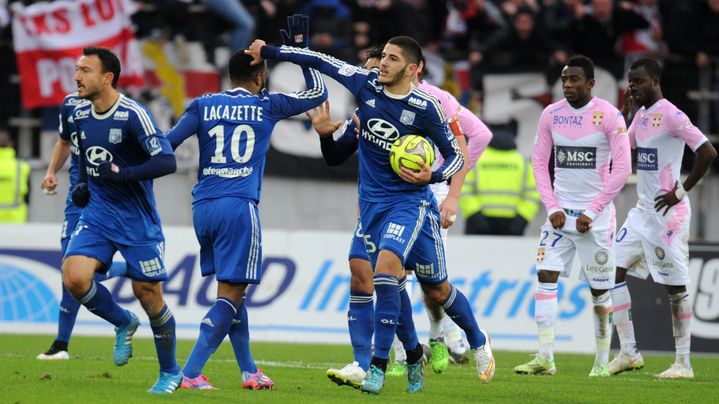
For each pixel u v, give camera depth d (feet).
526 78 177.27
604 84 175.73
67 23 174.60
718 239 179.63
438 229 85.61
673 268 112.57
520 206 166.20
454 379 101.14
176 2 173.17
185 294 148.97
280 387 88.58
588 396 89.30
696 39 179.83
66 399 76.54
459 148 85.81
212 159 83.51
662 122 111.14
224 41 175.83
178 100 175.32
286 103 85.40
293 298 149.48
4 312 151.43
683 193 111.34
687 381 107.14
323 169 178.40
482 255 147.64
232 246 82.53
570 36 176.04
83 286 78.79
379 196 83.82
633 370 118.52
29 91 175.32
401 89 83.05
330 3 176.86
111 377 93.35
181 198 176.24
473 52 176.65
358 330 85.81
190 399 77.00
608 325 111.04
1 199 173.06
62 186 179.22
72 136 102.12
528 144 177.88
